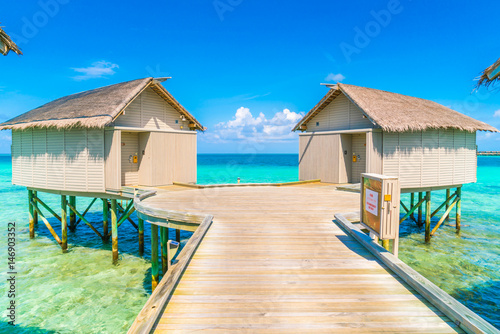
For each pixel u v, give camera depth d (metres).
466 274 11.58
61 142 13.48
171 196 11.52
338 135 15.53
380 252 5.18
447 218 20.91
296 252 5.51
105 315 8.78
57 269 12.22
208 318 3.40
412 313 3.53
